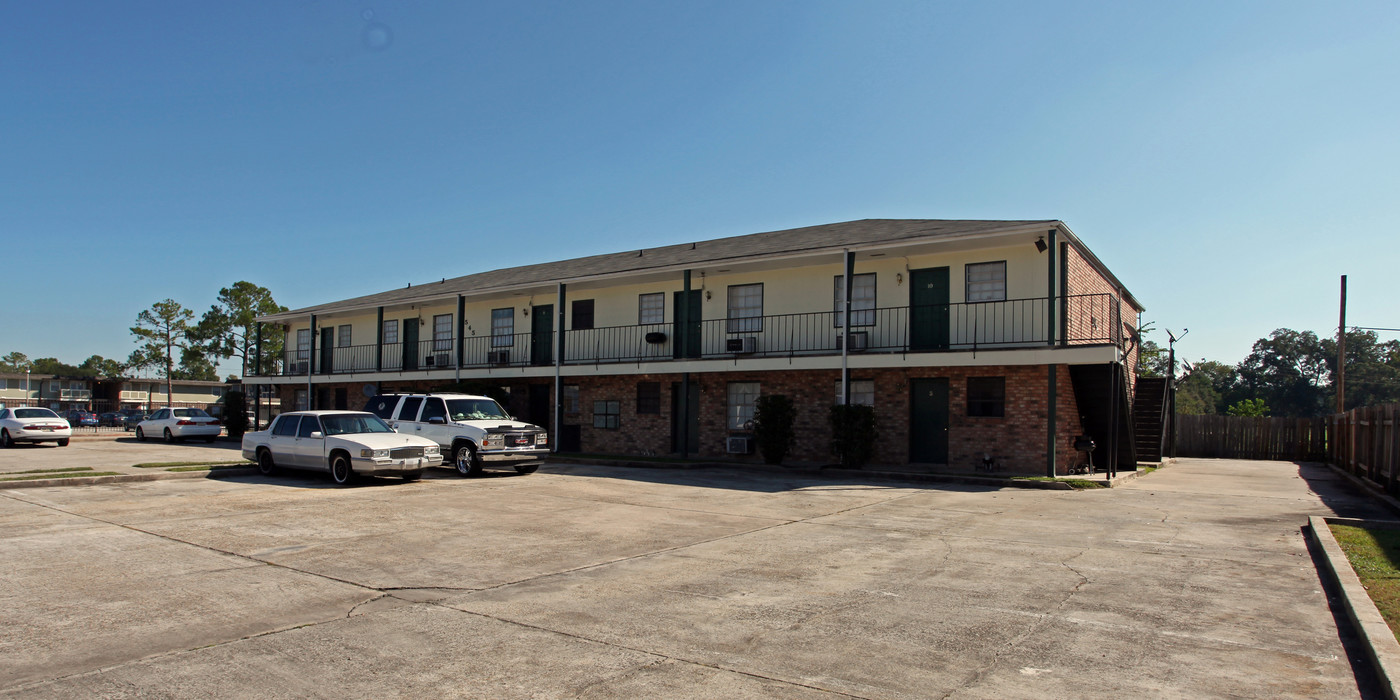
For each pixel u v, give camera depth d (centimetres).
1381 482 1477
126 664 490
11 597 646
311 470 1534
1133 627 583
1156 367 3638
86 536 915
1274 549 883
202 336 5772
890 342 1914
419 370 2614
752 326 2127
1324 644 541
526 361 2555
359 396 3027
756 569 780
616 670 487
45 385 6819
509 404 2419
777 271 2103
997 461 1741
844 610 627
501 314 2648
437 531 980
